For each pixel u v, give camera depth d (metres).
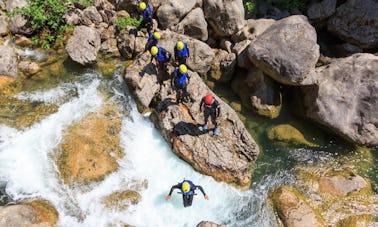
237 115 13.02
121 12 14.56
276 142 12.83
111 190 10.73
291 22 13.12
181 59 12.12
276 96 13.55
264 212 10.91
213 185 11.45
